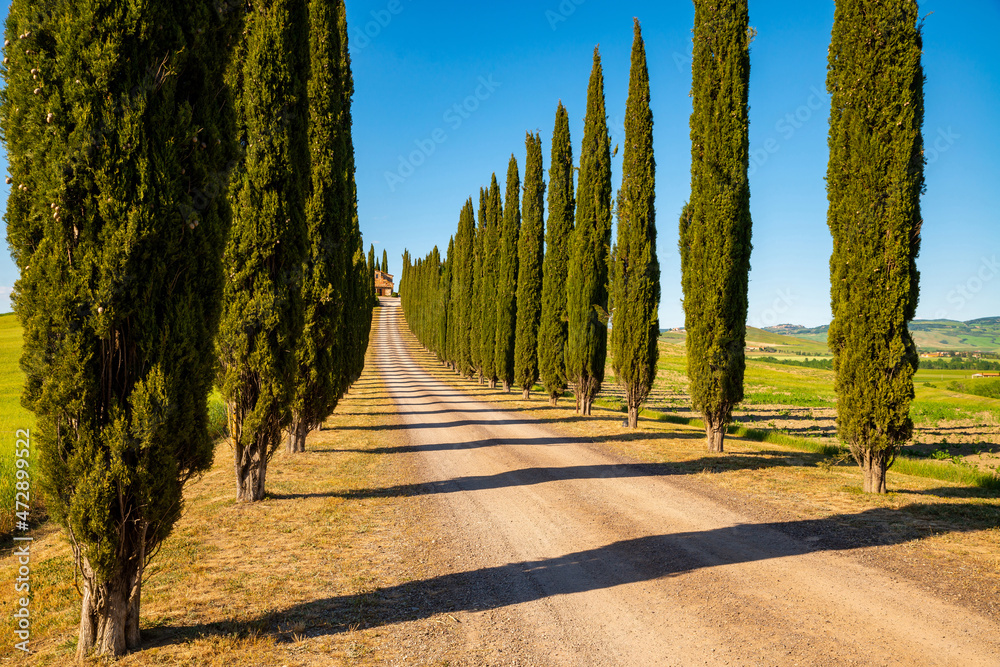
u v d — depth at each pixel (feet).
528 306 99.30
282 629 16.38
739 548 23.09
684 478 35.94
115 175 14.03
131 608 15.17
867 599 17.85
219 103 18.12
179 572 20.84
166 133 14.99
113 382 14.44
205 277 16.30
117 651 14.69
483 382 136.56
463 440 53.36
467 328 148.56
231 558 22.56
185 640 15.51
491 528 27.09
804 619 16.66
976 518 25.88
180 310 15.19
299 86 32.17
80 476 13.98
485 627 16.72
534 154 98.53
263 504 30.89
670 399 110.11
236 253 30.30
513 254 112.57
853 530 24.61
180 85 16.26
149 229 14.15
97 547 14.08
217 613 17.43
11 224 13.97
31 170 13.96
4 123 13.94
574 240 71.41
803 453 45.50
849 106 31.50
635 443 49.44
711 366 44.73
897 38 29.53
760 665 14.19
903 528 24.53
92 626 14.70
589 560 22.48
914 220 30.14
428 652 15.14
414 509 30.50
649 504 30.37
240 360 30.53
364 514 29.37
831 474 36.37
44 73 13.78
